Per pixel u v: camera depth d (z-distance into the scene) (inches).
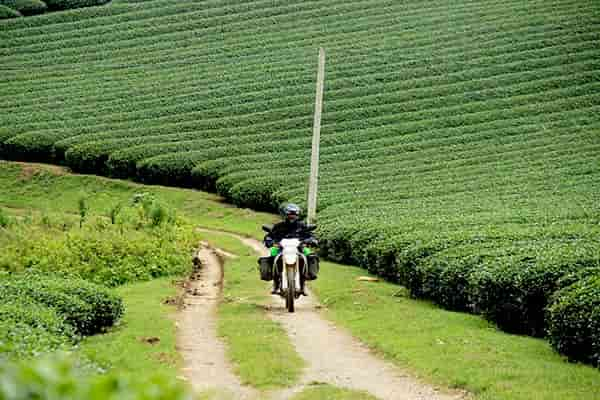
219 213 4628.4
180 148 5457.7
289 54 6993.1
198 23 7721.5
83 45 7568.9
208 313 1739.7
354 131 5580.7
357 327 1486.2
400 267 2053.4
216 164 5128.0
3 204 5182.1
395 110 5821.9
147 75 6953.7
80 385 283.7
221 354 1264.8
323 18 7583.7
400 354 1224.8
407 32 7106.3
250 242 3715.6
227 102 6181.1
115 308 1437.0
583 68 6136.8
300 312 1728.6
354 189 4352.9
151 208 2856.8
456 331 1424.7
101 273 2256.4
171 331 1409.9
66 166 5654.5
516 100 5782.5
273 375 1089.4
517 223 2532.0
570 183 3954.2
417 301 1929.1
